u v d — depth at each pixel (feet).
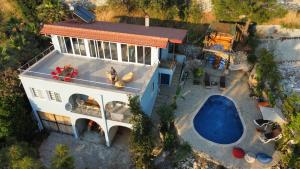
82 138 96.58
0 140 86.28
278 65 127.34
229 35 112.37
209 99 101.81
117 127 97.14
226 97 102.53
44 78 84.48
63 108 89.25
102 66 93.71
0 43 124.16
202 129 89.76
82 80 83.61
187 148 82.89
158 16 128.47
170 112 87.97
